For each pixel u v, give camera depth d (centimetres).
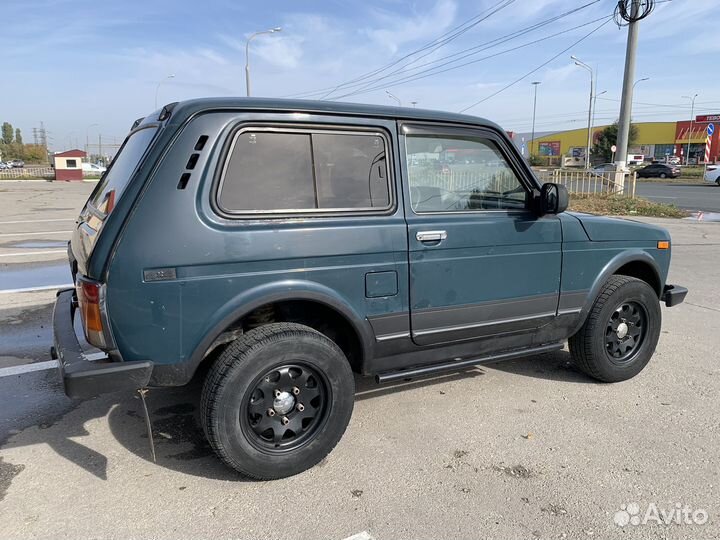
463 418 376
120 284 265
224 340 308
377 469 313
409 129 335
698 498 287
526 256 375
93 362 272
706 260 985
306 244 298
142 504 280
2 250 1023
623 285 420
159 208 271
